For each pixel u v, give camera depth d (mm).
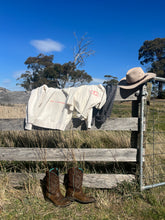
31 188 3219
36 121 3283
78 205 2998
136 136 3447
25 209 2859
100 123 3369
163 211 2875
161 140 5723
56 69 32500
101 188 3424
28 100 3549
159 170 4016
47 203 3006
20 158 3400
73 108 3250
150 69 60906
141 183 3287
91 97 3180
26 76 36719
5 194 3115
